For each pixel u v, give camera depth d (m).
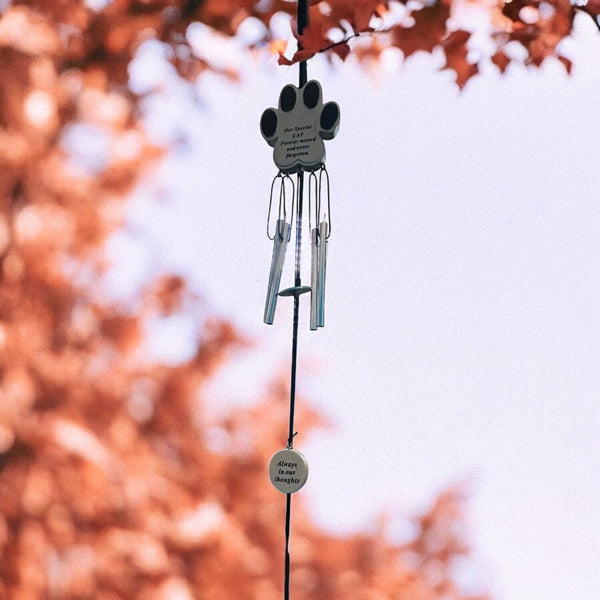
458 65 2.24
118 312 4.62
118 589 4.11
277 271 1.62
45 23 3.76
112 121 4.43
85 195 4.51
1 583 3.87
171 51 3.16
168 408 4.79
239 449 5.13
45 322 4.25
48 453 4.01
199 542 4.48
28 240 4.19
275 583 5.07
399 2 2.16
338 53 2.08
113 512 4.20
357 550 5.47
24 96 4.05
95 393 4.43
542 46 2.15
